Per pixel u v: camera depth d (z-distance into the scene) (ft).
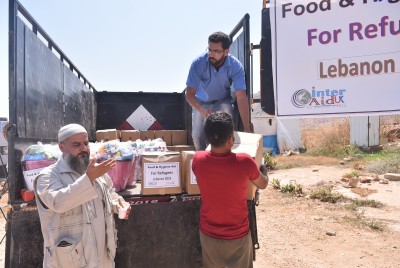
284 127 62.80
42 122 11.03
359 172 39.93
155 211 9.80
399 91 9.02
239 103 11.67
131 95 24.18
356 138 59.21
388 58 9.04
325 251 16.79
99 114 23.66
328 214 23.16
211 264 8.57
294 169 44.91
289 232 19.66
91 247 8.11
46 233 8.01
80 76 18.35
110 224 8.73
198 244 9.95
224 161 8.13
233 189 8.10
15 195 8.87
